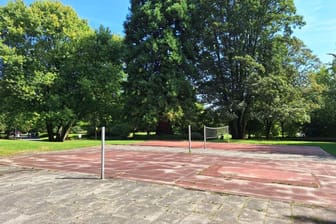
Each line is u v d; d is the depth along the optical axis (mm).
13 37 25297
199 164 10633
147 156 13344
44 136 55312
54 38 26812
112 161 11352
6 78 24219
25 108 26547
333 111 31750
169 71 28891
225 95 30984
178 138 30656
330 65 32406
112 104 29828
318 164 10945
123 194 6027
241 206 5273
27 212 4828
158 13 29250
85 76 26453
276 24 30609
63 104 26625
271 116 28234
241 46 30156
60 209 4996
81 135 38938
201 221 4473
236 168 9727
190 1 31234
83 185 6848
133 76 29594
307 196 6082
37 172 8625
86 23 30891
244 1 29188
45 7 26578
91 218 4562
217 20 30469
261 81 26375
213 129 27062
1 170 8977
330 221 4555
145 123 29391
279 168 9859
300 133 37750
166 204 5340
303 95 29766
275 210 5066
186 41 30609
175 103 28234
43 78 24531
